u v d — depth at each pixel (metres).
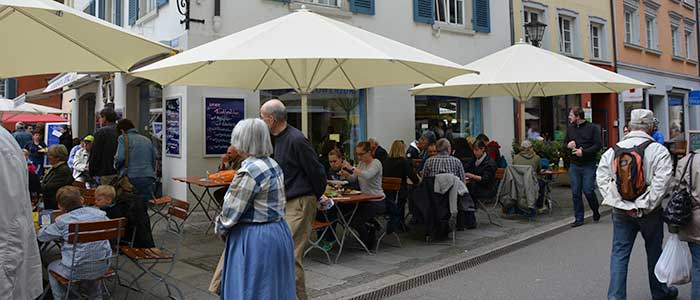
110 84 13.74
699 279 4.20
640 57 21.11
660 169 4.32
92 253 4.44
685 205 4.18
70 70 5.56
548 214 10.25
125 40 4.96
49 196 7.13
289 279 3.62
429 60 6.04
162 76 6.54
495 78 9.02
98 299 4.71
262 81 7.80
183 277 5.91
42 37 4.93
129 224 5.19
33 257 2.74
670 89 22.92
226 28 9.77
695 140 13.38
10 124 18.86
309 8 10.78
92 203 6.75
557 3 16.83
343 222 6.65
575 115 9.07
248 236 3.47
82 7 17.33
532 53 9.66
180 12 9.41
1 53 5.11
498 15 14.96
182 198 9.55
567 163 14.32
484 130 14.71
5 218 2.52
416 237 8.09
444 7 13.80
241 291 3.42
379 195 6.81
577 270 6.16
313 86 7.36
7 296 2.52
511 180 9.22
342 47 5.41
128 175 7.92
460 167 7.65
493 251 7.09
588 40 18.08
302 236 4.58
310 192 4.60
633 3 20.72
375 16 11.99
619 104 19.52
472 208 7.71
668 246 4.48
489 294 5.33
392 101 12.27
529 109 16.38
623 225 4.59
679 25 24.66
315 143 11.39
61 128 18.19
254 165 3.51
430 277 5.98
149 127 11.63
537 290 5.41
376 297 5.31
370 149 7.12
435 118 13.55
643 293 5.18
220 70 7.00
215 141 9.65
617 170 4.52
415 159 11.07
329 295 5.23
